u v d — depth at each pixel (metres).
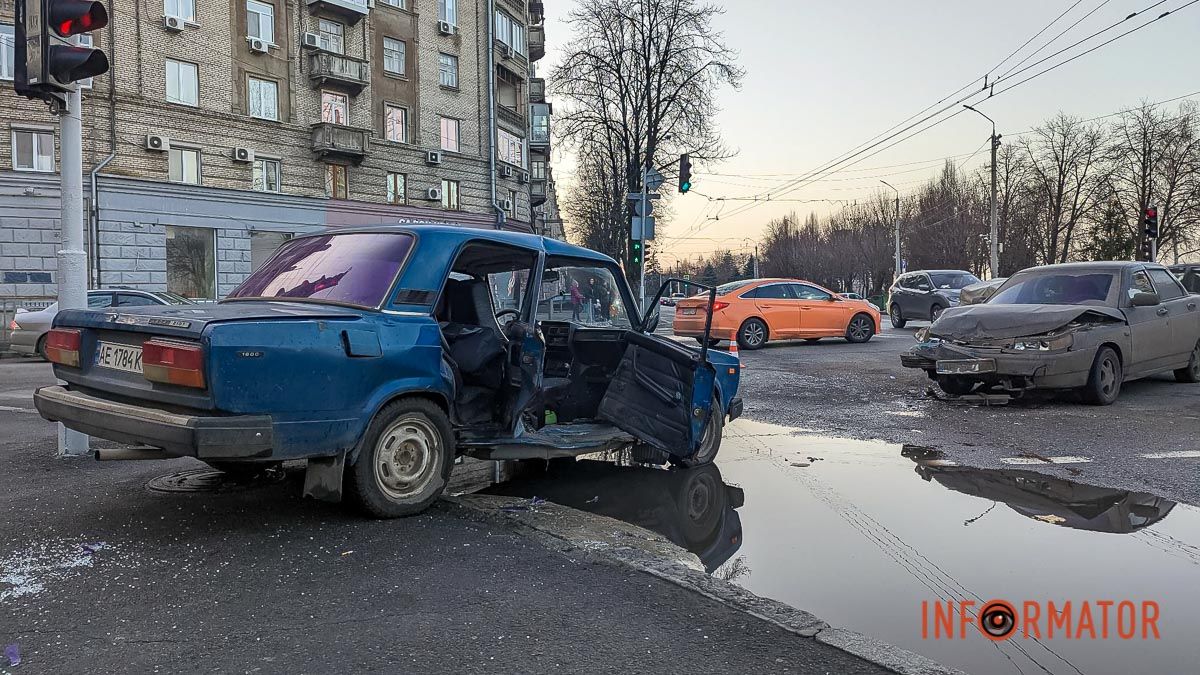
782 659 2.71
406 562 3.63
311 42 29.12
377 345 4.12
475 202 35.44
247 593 3.24
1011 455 6.34
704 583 3.38
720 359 6.37
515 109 40.09
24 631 2.86
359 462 4.13
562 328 5.91
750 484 5.53
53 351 4.52
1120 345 8.76
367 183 31.28
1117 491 5.23
